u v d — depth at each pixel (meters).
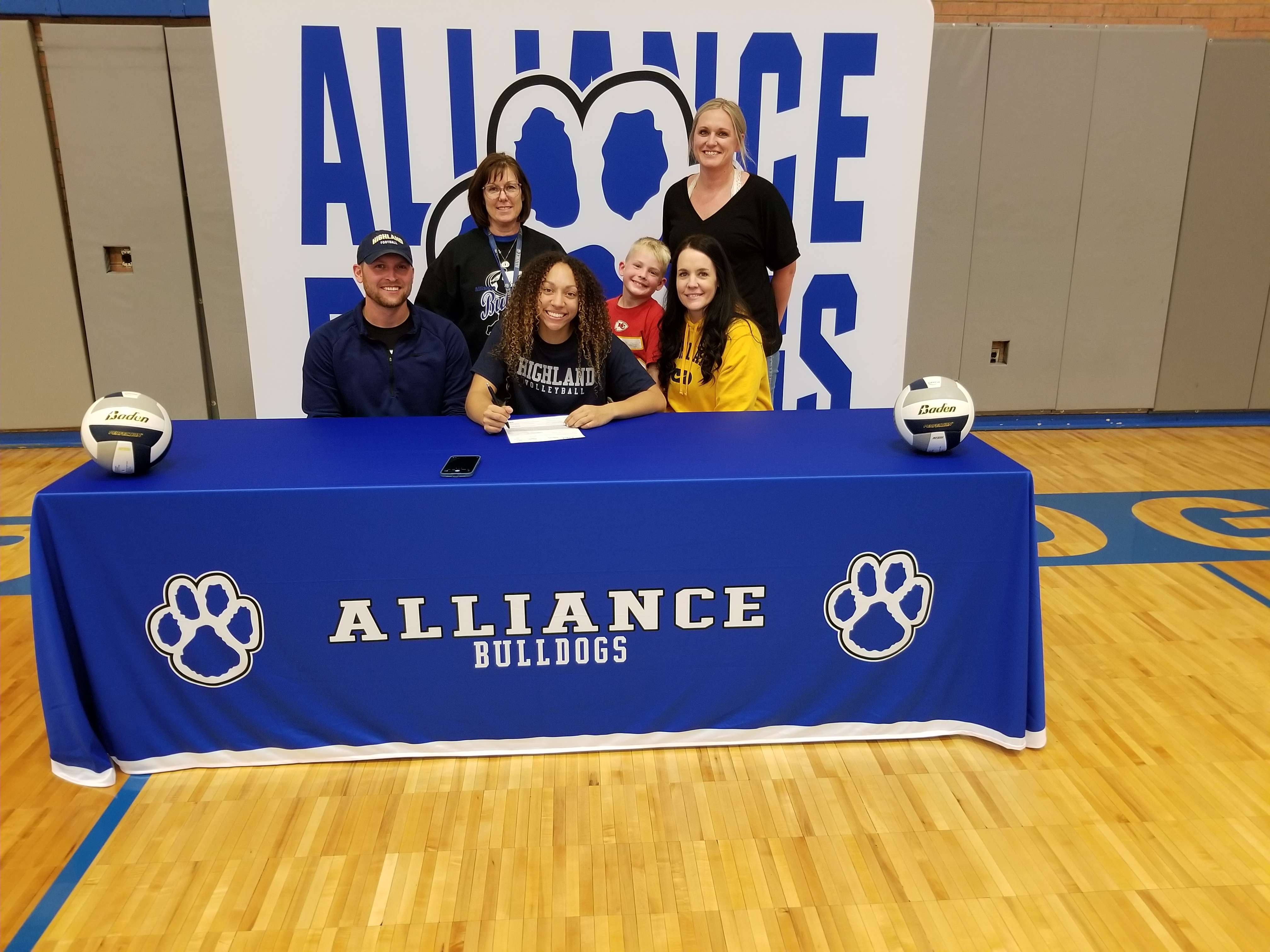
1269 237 5.30
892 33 3.77
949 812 2.06
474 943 1.68
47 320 4.95
